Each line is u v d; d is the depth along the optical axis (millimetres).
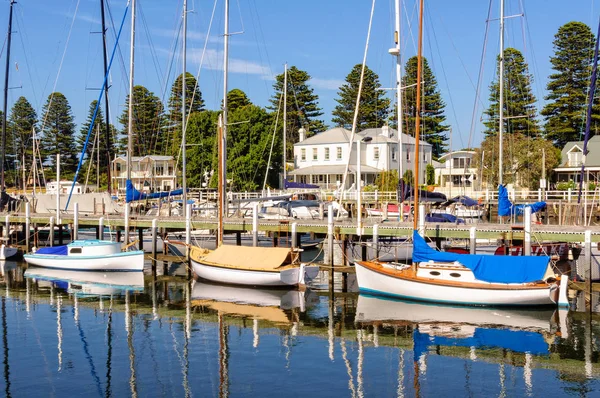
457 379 19938
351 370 20781
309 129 105812
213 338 24656
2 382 19797
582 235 29656
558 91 88188
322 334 25094
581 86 87250
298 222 37062
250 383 19609
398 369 20844
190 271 38375
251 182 80812
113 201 53406
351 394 18688
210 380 19891
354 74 105188
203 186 86812
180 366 21266
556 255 37375
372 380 19828
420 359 21891
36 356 22438
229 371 20703
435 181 86312
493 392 18875
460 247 42031
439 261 30344
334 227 35438
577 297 31781
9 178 102562
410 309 29031
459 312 28375
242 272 34594
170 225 42188
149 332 25594
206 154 87188
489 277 28984
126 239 42844
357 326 26234
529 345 23406
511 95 84812
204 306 30312
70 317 28281
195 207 53344
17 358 22219
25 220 48469
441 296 29672
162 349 23219
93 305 30781
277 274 33594
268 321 27281
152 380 19922
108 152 54062
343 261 35844
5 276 39812
